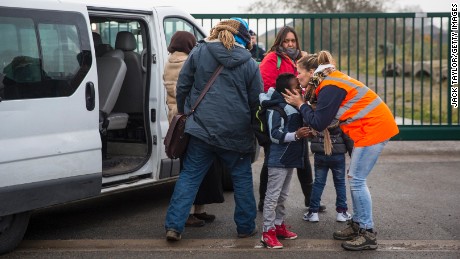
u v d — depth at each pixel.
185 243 5.18
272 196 5.03
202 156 5.13
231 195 6.96
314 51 10.05
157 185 7.61
